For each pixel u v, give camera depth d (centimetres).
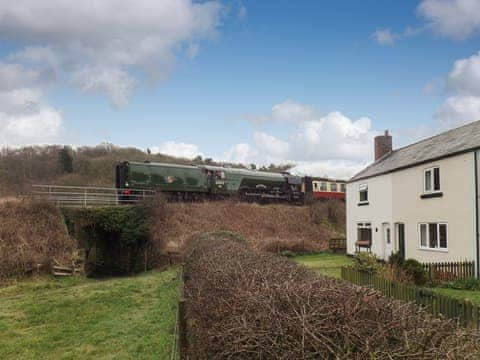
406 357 258
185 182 3034
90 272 1978
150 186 2811
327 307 312
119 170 2791
